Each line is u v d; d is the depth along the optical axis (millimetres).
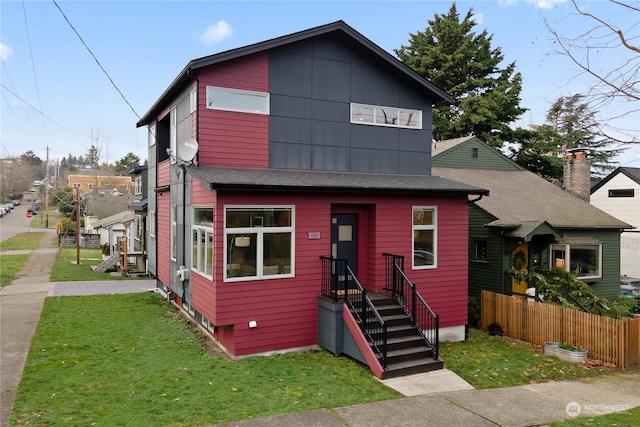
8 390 7430
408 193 11508
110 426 6223
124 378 8047
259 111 11312
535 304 12281
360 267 11703
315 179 10688
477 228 15977
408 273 11805
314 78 11914
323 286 10688
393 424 6680
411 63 34281
